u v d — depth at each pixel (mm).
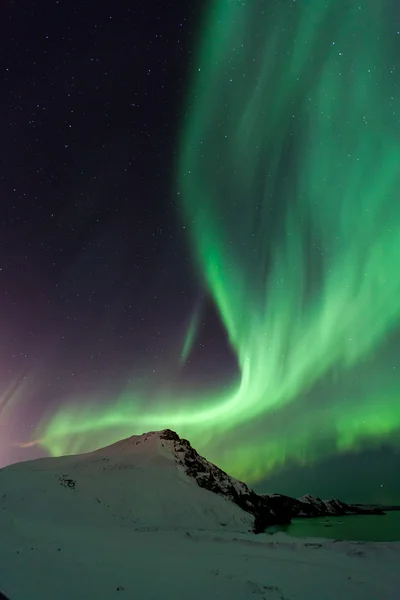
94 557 18578
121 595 12945
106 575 15195
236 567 17875
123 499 41344
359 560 19984
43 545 21062
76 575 14859
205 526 38906
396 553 21094
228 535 28547
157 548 22484
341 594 14438
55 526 29734
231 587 14484
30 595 12070
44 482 41375
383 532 40000
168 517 39375
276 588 14711
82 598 12328
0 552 18219
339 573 17312
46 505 35719
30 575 14336
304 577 16531
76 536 25859
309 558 20516
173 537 27172
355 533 39344
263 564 18688
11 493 37281
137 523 36062
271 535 29188
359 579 16438
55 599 11977
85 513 36094
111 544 23203
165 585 14367
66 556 18281
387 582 16047
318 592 14578
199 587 14328
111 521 35344
